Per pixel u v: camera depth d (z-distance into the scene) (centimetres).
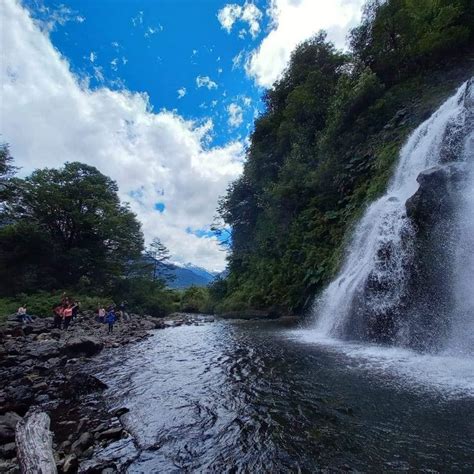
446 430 491
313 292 2075
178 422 590
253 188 4053
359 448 456
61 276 3928
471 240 967
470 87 1445
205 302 4494
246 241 3975
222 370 949
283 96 4150
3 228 3838
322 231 2295
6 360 1166
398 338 1112
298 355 1063
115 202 5022
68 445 516
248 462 438
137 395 769
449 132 1366
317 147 2778
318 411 594
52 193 4044
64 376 986
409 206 1184
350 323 1341
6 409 674
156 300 4438
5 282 3450
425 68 2372
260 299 2750
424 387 677
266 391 726
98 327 2259
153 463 449
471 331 905
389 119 2223
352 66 2933
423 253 1095
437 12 2312
